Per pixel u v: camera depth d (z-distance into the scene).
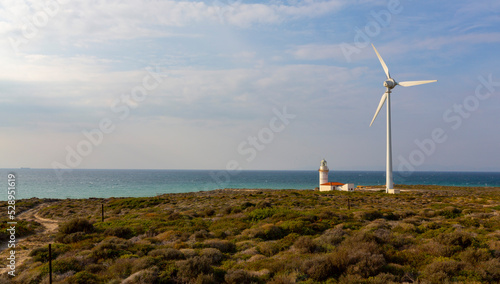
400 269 14.39
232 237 24.00
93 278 13.89
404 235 22.41
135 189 133.25
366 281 13.01
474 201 52.75
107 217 39.94
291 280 13.27
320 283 13.22
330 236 21.08
